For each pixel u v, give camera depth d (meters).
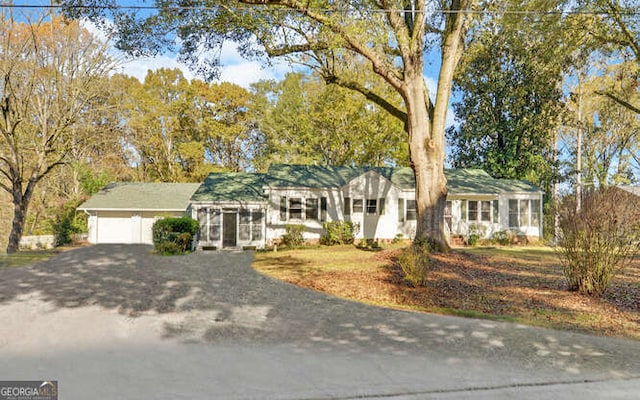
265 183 24.73
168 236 17.94
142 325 7.30
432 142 16.22
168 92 40.28
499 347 6.32
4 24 21.75
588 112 35.41
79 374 5.01
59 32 23.48
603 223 9.85
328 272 13.28
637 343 6.61
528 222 27.30
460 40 17.03
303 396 4.46
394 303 9.52
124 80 36.53
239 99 40.69
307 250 21.27
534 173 30.77
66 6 13.53
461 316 8.27
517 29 19.45
